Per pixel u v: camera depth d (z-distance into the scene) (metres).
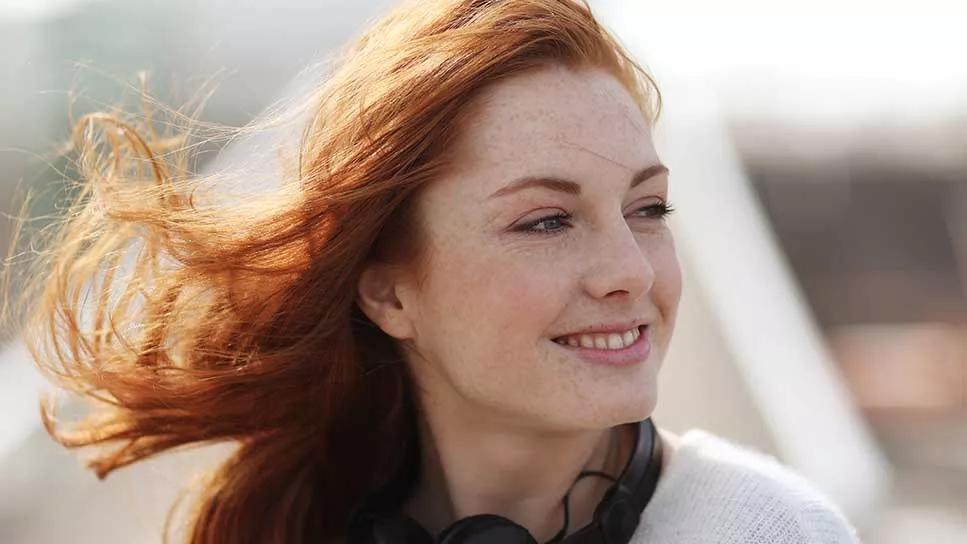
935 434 4.97
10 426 1.94
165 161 1.31
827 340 6.30
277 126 1.30
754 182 7.05
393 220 1.14
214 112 2.35
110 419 1.41
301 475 1.41
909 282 6.90
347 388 1.30
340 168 1.14
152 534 1.88
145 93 1.41
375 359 1.29
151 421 1.38
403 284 1.16
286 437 1.38
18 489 1.93
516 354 1.07
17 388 1.99
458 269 1.09
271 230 1.19
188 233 1.23
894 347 6.04
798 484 1.17
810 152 6.81
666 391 2.66
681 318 2.74
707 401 2.68
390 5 1.31
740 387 2.72
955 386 5.43
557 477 1.18
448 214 1.09
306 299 1.22
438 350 1.13
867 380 5.62
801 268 7.22
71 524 1.93
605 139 1.06
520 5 1.10
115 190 1.30
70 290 1.38
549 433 1.14
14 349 2.01
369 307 1.20
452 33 1.09
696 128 3.24
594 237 1.06
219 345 1.30
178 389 1.34
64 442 1.43
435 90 1.08
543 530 1.19
